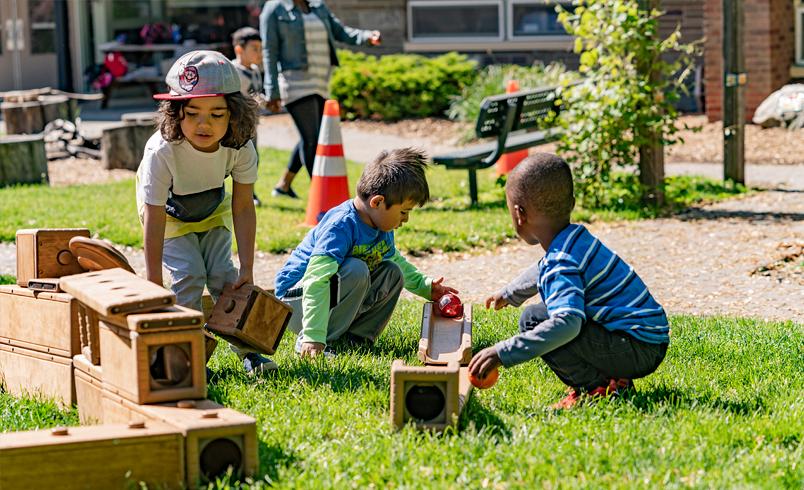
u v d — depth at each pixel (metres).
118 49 23.61
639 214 10.42
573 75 11.26
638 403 4.38
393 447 3.75
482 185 12.73
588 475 3.51
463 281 7.99
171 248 5.04
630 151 10.99
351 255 5.38
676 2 19.20
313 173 10.04
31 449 3.24
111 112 22.19
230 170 4.92
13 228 9.69
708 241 9.22
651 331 4.32
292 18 10.68
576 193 10.94
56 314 4.45
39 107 16.45
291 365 4.98
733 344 5.65
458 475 3.54
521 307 7.08
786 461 3.69
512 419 4.11
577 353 4.35
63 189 12.48
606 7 10.48
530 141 11.94
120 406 3.83
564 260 4.20
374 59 19.75
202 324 3.74
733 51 11.90
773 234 9.41
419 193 5.27
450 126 18.27
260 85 11.14
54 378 4.51
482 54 21.00
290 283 5.56
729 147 12.03
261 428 4.00
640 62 10.60
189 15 25.31
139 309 3.71
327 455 3.71
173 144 4.69
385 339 5.77
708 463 3.66
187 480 3.38
